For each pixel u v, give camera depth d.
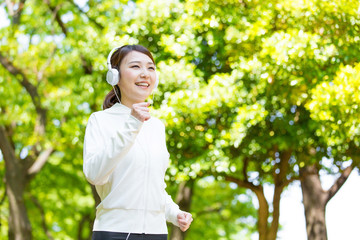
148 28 9.95
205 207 18.94
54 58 12.97
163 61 9.46
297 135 9.26
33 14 14.98
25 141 13.18
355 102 7.94
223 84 9.15
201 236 19.27
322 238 10.63
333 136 8.63
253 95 9.23
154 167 2.82
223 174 9.87
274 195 10.29
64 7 14.14
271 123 9.48
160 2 9.94
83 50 10.49
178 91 9.13
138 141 2.82
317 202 10.78
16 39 12.84
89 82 11.14
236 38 9.22
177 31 9.84
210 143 9.70
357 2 8.56
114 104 2.99
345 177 10.74
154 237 2.79
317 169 10.78
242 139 9.49
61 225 19.52
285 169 10.15
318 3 8.50
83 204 18.22
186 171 9.40
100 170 2.58
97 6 12.48
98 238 2.73
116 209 2.72
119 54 2.93
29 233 13.02
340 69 8.24
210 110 9.45
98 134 2.82
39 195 17.75
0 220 17.20
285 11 8.88
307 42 8.43
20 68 12.75
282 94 8.91
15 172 13.04
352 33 8.69
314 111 8.11
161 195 2.85
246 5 9.54
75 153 13.46
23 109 13.55
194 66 9.50
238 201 19.06
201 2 9.44
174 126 9.21
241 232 19.66
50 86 12.87
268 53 8.59
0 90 13.36
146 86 2.92
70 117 13.49
